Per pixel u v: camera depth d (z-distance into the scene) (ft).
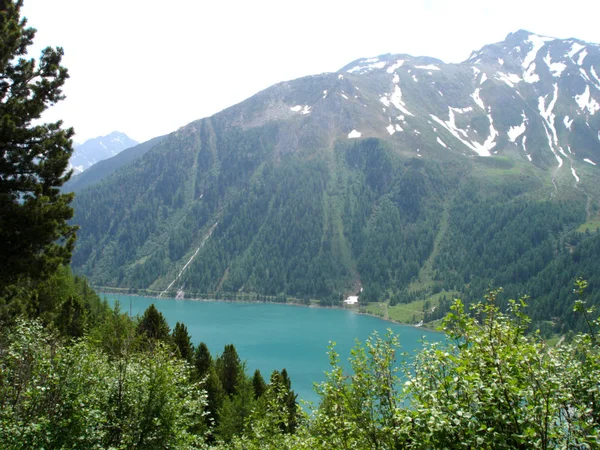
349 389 42.45
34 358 56.49
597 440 27.66
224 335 481.05
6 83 81.00
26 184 79.41
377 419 40.22
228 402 145.28
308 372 326.65
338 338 463.42
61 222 83.76
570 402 32.04
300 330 516.32
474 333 35.55
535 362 32.53
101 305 294.05
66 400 55.11
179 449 68.08
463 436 31.07
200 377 161.07
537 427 29.09
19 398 53.52
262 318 616.80
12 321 73.46
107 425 61.36
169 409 67.10
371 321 596.29
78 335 147.43
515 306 37.63
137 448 63.93
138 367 69.46
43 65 85.46
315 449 45.57
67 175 87.51
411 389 35.45
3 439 47.37
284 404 69.56
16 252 77.71
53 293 164.04
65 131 86.58
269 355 382.22
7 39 77.61
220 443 79.46
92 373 62.49
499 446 29.91
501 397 31.12
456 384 33.88
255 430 67.51
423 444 32.32
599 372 33.01
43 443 49.93
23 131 78.43
